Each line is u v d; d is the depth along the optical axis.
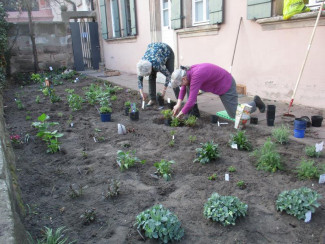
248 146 3.85
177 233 2.29
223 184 3.03
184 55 8.77
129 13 11.74
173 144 4.11
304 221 2.42
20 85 10.57
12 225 1.73
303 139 4.11
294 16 5.41
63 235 2.36
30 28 12.18
